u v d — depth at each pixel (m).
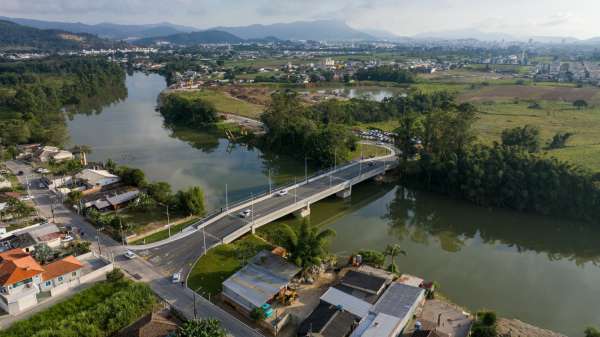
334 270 95.12
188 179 161.50
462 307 85.94
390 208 142.62
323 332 69.62
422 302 83.31
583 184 130.00
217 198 140.25
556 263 108.00
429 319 77.69
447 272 100.75
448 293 91.25
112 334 72.25
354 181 148.88
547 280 98.56
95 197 127.62
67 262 85.44
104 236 107.06
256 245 101.50
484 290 93.06
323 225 126.94
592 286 96.38
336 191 142.25
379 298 80.75
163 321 70.81
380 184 160.88
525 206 136.88
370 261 96.94
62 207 125.12
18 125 199.50
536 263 107.50
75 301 78.38
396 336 71.62
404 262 105.00
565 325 81.25
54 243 101.25
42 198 131.62
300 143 192.38
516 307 86.69
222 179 161.75
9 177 149.38
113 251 99.25
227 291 82.50
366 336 69.00
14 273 78.12
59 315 74.44
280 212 121.44
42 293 80.94
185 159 189.62
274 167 178.12
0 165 160.12
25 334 69.25
